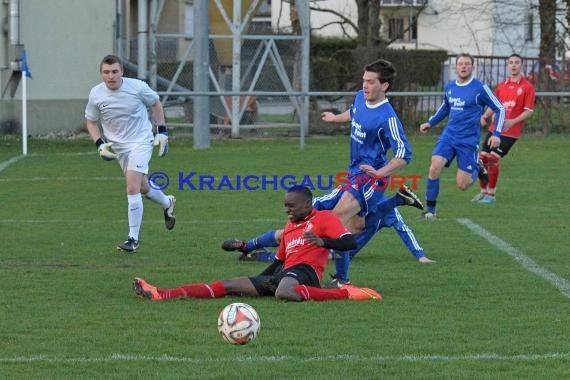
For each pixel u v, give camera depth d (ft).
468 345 60.75
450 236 104.01
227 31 223.51
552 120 224.94
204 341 61.36
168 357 57.82
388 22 423.64
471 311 70.28
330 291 73.26
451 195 139.03
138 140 96.73
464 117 118.83
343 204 81.87
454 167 172.55
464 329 64.80
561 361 57.36
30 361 57.00
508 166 173.06
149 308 70.38
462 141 118.83
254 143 205.05
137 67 231.50
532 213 120.98
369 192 82.23
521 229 108.47
